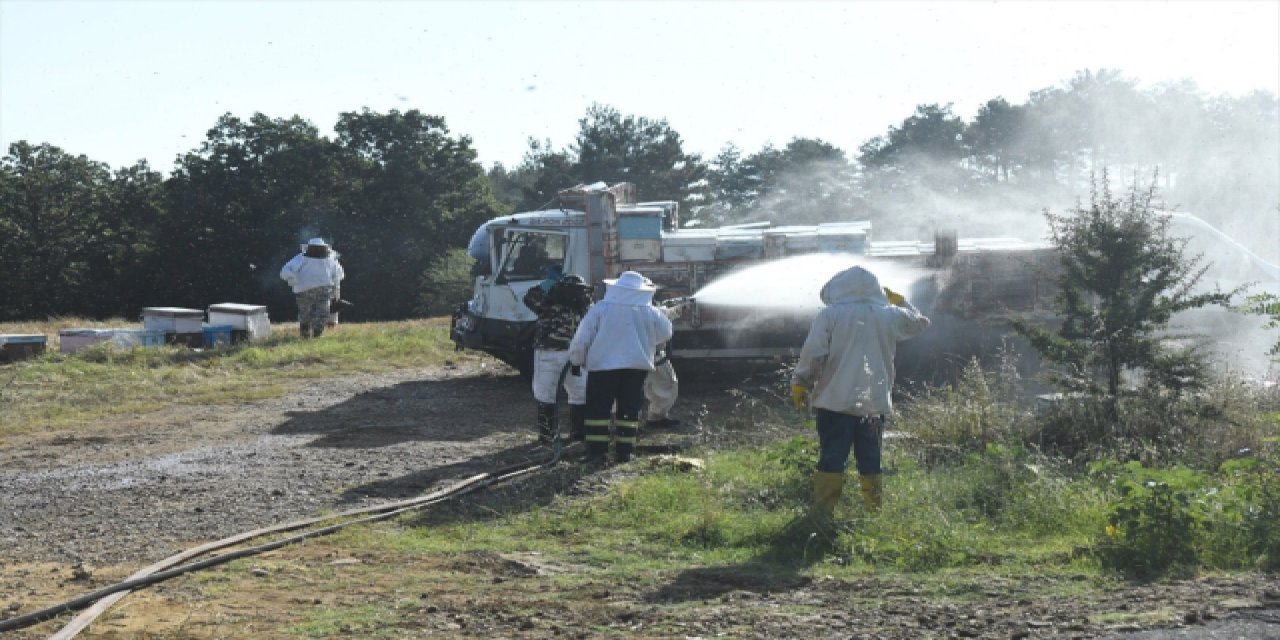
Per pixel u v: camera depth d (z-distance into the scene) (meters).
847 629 6.95
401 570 8.86
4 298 80.12
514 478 12.34
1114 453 11.91
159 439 16.58
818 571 8.61
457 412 18.44
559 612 7.50
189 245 79.12
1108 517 9.05
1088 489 10.53
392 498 11.62
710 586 8.21
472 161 89.62
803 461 11.39
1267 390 13.59
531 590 8.16
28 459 15.12
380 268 80.31
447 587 8.29
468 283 80.62
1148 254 13.05
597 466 12.77
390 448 14.81
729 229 20.33
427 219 84.06
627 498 10.91
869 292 10.00
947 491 10.53
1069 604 7.34
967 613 7.23
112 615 7.59
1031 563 8.69
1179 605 7.12
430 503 11.18
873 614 7.29
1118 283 13.16
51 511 11.47
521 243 20.72
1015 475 10.79
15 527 10.80
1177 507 8.84
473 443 15.05
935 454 12.51
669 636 6.89
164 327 28.05
